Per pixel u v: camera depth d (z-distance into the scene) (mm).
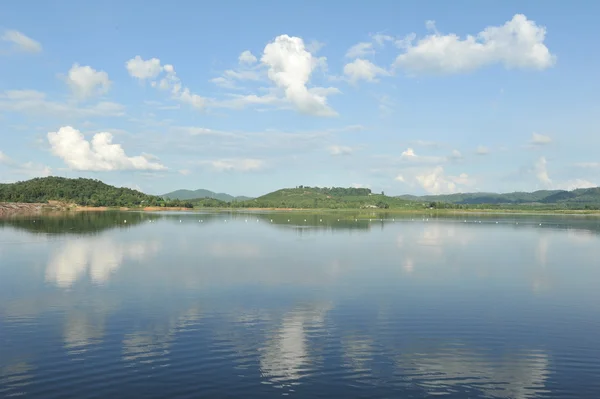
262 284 54938
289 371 28375
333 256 80875
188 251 87000
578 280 59062
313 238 116188
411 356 31109
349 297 48312
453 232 141000
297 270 65375
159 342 33500
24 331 36031
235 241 107188
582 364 30078
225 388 25969
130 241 104438
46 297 47625
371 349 32469
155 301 46000
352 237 119812
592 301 47062
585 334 36219
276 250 89562
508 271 66125
